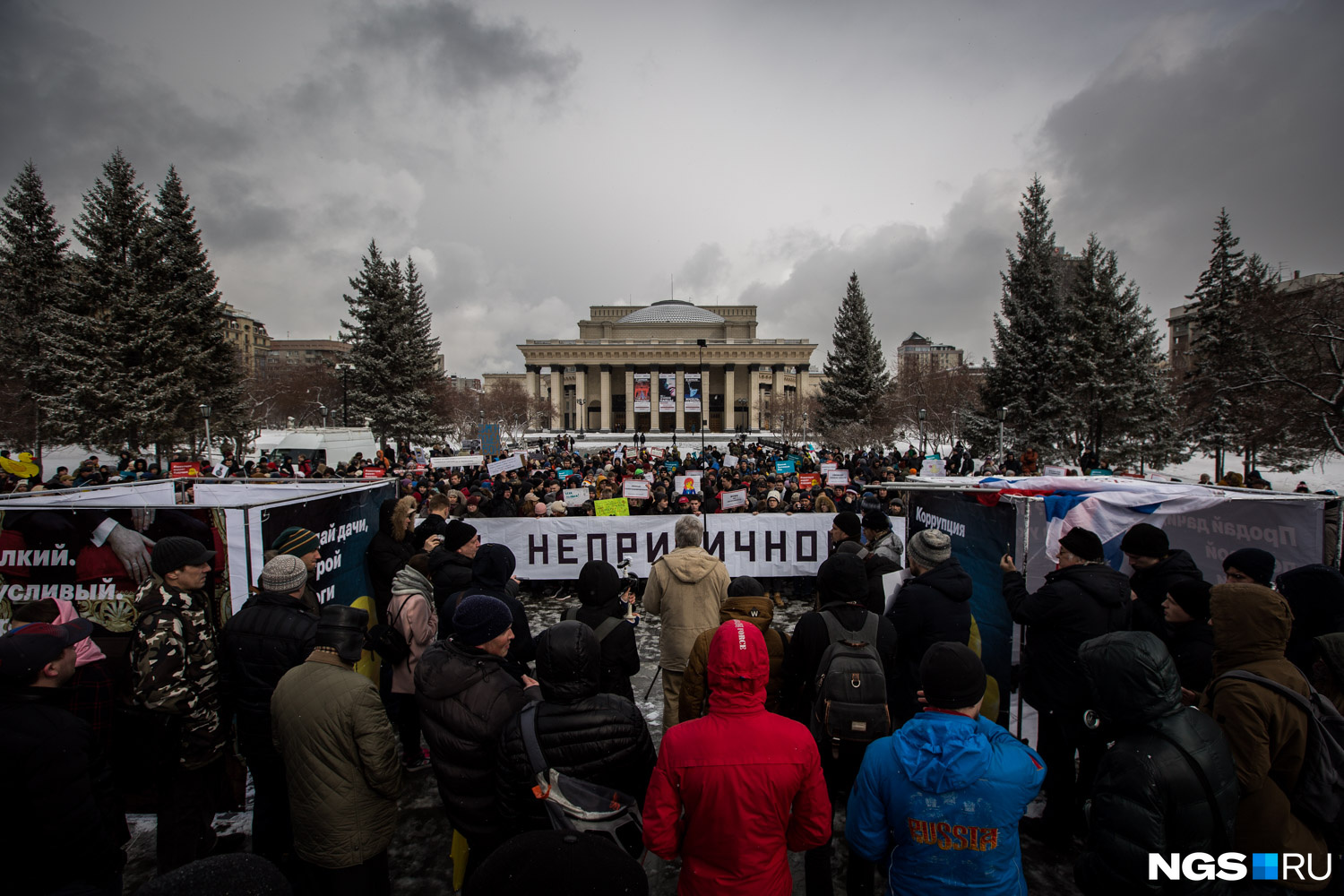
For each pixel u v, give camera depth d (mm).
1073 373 31375
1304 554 5102
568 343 110125
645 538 10648
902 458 25781
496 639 3031
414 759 5180
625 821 2641
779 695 4281
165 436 31625
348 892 3074
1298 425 23484
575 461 29891
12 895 2629
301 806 3064
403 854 4254
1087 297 31578
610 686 3971
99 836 2766
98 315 31438
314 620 3773
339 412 64812
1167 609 3701
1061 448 31281
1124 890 2303
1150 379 31031
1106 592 3936
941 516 5938
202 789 3789
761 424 111375
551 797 2578
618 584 4176
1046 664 4074
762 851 2467
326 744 3047
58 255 35500
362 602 6098
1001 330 33562
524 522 10625
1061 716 4039
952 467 25906
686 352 109000
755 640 2611
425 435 43656
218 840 4320
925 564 4266
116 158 32031
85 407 30219
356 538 6039
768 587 10938
